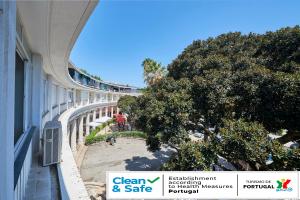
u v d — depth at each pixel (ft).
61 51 23.36
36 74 24.40
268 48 31.35
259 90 23.13
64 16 13.93
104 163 61.36
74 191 12.54
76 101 104.37
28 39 19.12
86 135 92.84
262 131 19.19
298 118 21.21
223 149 19.49
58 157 19.56
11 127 7.37
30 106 23.57
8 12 6.84
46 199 13.67
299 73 21.24
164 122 29.84
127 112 105.70
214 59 35.63
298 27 28.35
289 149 18.12
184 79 35.68
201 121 32.40
